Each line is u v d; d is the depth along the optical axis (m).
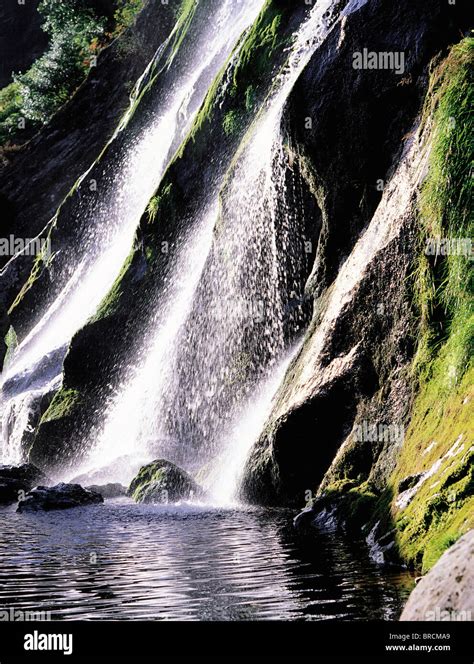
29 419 20.89
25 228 37.34
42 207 37.47
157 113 26.44
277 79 15.62
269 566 6.23
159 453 15.33
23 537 8.68
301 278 13.71
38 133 39.38
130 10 39.16
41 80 42.34
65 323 24.97
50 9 44.97
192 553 7.08
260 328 14.49
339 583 5.45
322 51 11.82
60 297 26.58
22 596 5.59
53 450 18.53
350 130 11.34
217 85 18.25
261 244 14.54
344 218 11.59
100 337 19.00
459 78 8.95
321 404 9.87
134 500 12.30
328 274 11.79
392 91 10.96
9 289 33.75
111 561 6.88
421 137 9.91
